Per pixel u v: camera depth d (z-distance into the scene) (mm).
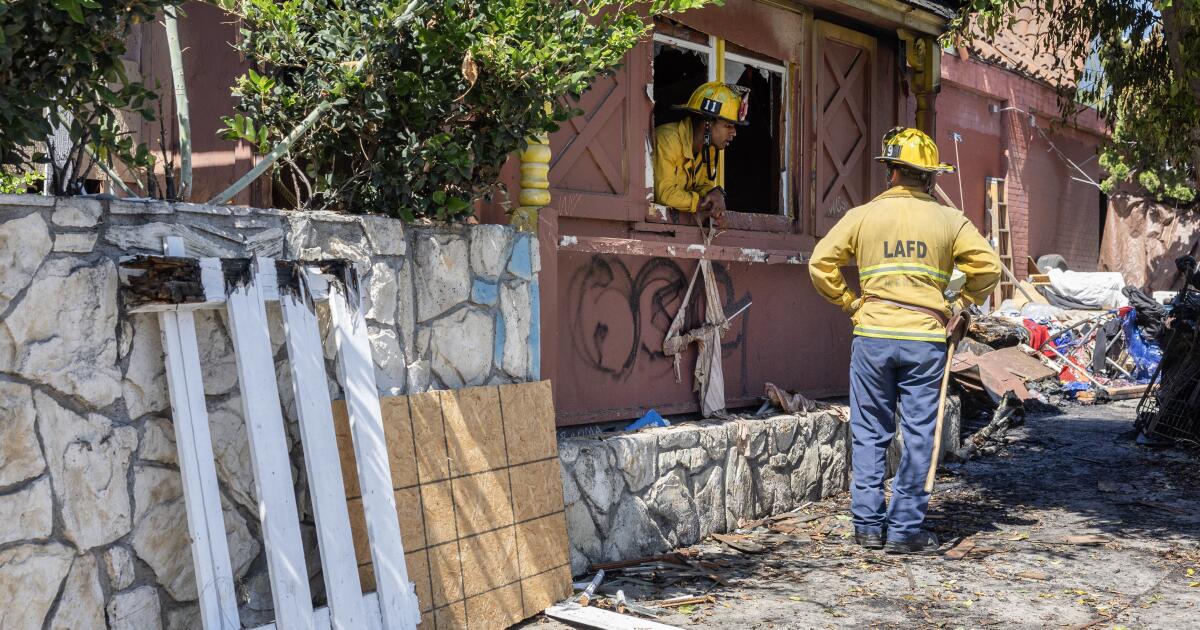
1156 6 5934
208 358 3238
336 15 3789
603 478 4785
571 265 5293
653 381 5824
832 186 7102
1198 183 7910
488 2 3781
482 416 4016
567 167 5254
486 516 3936
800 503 6215
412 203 4055
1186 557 5027
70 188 3182
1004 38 15664
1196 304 7953
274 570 3078
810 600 4336
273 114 3992
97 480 2910
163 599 3086
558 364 5215
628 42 4148
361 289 3611
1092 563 4926
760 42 6398
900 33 7379
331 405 3438
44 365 2799
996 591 4469
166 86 5145
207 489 3055
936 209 5305
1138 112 7809
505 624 3916
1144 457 7762
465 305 4133
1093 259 17453
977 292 5359
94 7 2734
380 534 3426
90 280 2918
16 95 2887
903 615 4129
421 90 3816
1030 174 15305
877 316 5266
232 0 3939
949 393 7801
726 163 7715
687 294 5961
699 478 5395
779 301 6793
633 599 4340
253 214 3389
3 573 2691
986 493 6609
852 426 5430
